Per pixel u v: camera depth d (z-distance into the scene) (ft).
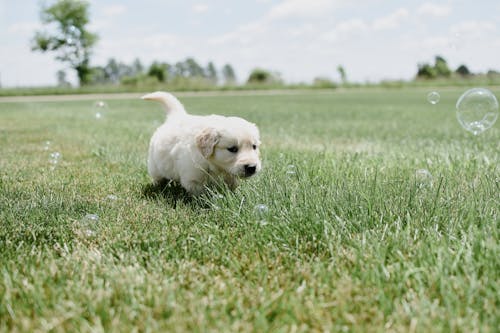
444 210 8.29
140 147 17.78
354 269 6.26
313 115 36.45
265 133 23.00
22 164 14.49
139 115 35.96
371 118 33.71
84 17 120.67
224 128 9.68
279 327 5.05
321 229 7.62
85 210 9.32
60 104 55.16
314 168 12.22
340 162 13.51
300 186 9.79
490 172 11.71
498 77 114.42
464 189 9.97
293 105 52.60
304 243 7.30
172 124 11.17
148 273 6.48
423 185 9.99
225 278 6.31
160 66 145.07
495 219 7.70
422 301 5.34
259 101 63.57
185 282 6.14
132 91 97.96
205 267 6.61
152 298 5.55
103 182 11.95
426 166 13.15
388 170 12.26
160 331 4.91
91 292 5.73
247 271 6.41
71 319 5.18
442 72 135.74
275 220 8.11
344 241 7.32
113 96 85.20
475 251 6.46
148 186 11.76
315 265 6.45
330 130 24.80
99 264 6.57
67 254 7.12
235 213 8.52
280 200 9.03
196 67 208.44
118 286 5.85
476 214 8.04
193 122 10.58
